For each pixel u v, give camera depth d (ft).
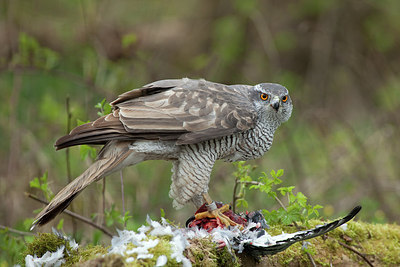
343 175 43.06
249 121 24.77
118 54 49.29
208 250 20.80
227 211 24.39
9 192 36.52
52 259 20.86
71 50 51.52
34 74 42.70
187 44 63.21
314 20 62.95
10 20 48.29
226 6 63.36
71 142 22.86
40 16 55.93
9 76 47.11
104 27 56.44
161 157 24.79
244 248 22.50
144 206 37.27
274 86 26.20
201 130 23.85
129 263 18.13
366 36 60.64
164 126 23.47
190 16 66.90
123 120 23.16
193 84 25.08
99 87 40.29
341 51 60.29
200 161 24.41
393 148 46.73
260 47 59.93
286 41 61.16
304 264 24.52
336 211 40.01
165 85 24.77
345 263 25.21
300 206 24.62
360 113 56.90
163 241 19.69
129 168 39.04
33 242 22.15
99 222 31.40
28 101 45.75
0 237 32.17
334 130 50.47
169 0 64.03
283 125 46.26
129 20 61.16
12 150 38.27
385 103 52.65
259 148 26.13
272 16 62.90
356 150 45.80
